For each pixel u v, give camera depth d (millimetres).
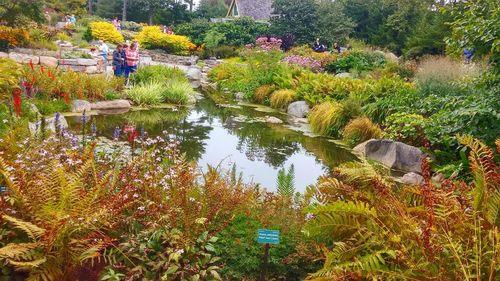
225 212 4137
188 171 4570
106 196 3869
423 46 22172
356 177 3912
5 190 3771
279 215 4125
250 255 3873
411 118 9555
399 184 7488
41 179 3727
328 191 3959
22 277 3344
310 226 3461
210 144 9742
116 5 49125
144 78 16781
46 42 21109
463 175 7121
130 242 3748
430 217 3008
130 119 11719
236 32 33375
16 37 19516
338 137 11242
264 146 9977
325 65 22281
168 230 3850
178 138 10008
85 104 12297
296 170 8289
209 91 19516
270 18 34781
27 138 4973
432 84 10992
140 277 3637
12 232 3373
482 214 3238
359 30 37156
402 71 18250
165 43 32188
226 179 5043
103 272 3574
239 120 12898
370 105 11539
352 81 14695
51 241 3146
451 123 8062
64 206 3402
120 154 5676
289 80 16688
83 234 3506
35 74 12008
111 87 14430
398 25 31703
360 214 3441
